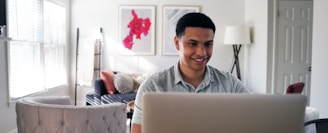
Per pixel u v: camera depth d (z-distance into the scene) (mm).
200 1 5012
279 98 667
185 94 667
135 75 4688
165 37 5012
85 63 4926
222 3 5027
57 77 4664
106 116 2109
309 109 2143
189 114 662
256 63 4668
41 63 4004
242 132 669
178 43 934
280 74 4375
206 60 912
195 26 860
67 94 5008
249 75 4938
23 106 2084
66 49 4914
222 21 5043
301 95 676
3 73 3111
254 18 4715
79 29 5000
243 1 5035
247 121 666
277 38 4332
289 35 4359
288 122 674
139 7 4969
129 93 4289
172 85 946
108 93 4293
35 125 2018
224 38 5004
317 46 3205
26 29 3607
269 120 668
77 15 4992
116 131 2219
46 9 4184
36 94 3801
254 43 4730
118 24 4992
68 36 4977
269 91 4359
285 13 4336
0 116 3084
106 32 5008
